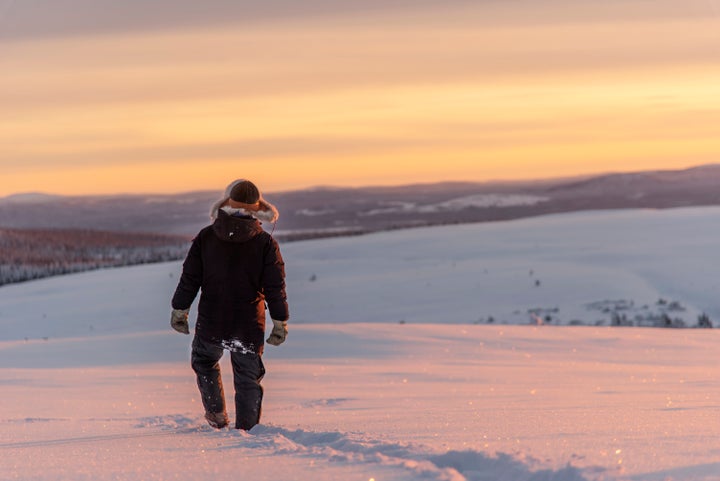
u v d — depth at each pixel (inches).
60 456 129.6
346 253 7731.3
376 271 6692.9
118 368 674.8
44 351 970.7
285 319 191.8
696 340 926.4
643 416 185.8
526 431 154.5
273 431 163.8
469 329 1114.1
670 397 278.5
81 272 7765.8
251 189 189.3
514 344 919.0
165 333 1193.4
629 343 906.1
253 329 189.2
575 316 4709.6
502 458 95.4
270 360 786.2
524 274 5999.0
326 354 861.2
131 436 173.3
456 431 159.3
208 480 99.4
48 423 220.8
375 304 5452.8
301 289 6097.4
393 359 757.9
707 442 122.5
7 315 5580.7
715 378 424.5
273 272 189.5
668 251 6619.1
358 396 330.3
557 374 500.1
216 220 188.5
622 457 104.9
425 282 6033.5
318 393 361.4
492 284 5738.2
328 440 142.9
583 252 6909.5
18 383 483.8
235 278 187.5
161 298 5797.2
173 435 164.9
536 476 88.7
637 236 7667.3
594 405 240.5
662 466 96.9
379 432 161.3
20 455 132.6
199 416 227.5
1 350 985.5
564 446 124.0
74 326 5137.8
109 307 5590.6
